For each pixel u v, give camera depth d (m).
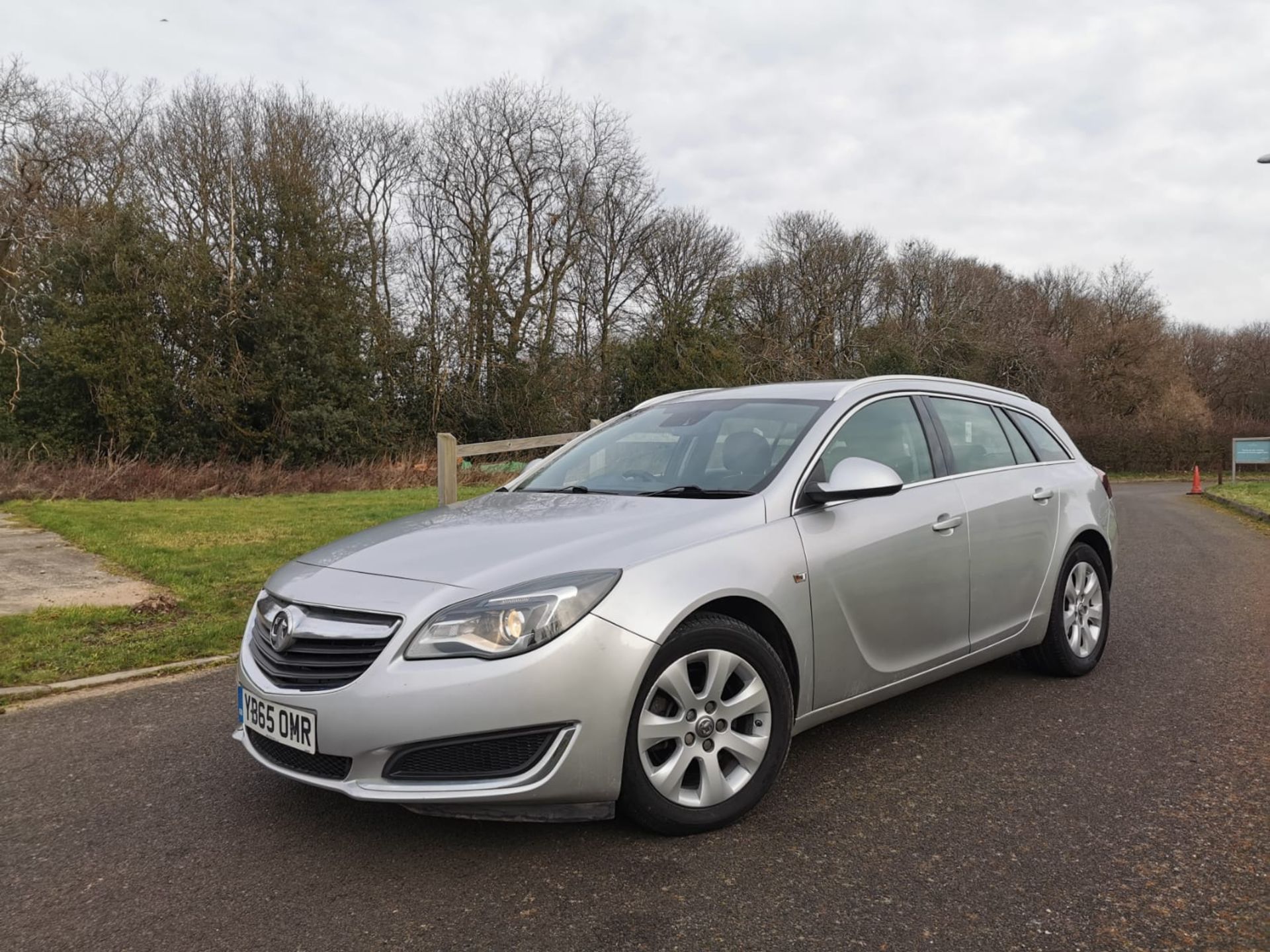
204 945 2.48
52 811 3.38
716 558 3.17
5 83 26.45
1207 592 7.74
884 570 3.72
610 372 36.75
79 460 18.45
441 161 36.09
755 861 2.90
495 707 2.72
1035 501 4.65
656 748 3.05
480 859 2.94
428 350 34.19
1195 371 66.88
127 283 26.20
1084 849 2.97
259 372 28.17
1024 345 50.47
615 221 38.19
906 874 2.81
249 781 3.66
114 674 5.18
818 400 4.08
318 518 12.02
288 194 29.08
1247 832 3.08
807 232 44.62
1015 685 4.85
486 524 3.50
